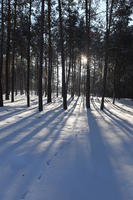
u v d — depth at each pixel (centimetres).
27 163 600
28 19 2205
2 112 1711
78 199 424
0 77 2123
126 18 2603
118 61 3269
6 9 2222
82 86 7225
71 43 2998
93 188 468
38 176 521
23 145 767
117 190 460
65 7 2553
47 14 2441
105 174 538
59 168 571
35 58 4806
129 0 2273
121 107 2720
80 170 561
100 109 2212
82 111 1977
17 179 504
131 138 927
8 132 977
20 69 4716
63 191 453
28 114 1634
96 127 1173
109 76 4344
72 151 719
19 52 3406
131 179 511
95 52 3128
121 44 2970
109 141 862
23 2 2214
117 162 623
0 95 2138
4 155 656
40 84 1867
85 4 2106
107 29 2103
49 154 679
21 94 4644
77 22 2753
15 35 2556
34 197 427
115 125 1256
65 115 1648
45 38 3006
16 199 419
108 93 5541
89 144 811
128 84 4588
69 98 3994
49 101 2862
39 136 914
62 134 970
